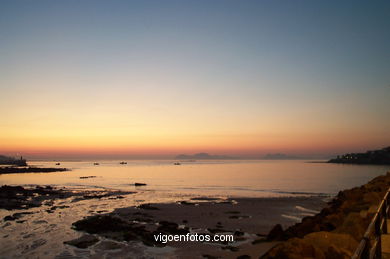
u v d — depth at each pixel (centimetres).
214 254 2112
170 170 19275
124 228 2769
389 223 817
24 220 3319
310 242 827
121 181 10162
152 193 6444
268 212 3816
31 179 11225
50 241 2472
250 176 12650
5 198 5234
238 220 3306
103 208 4203
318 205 4388
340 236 832
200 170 19038
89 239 2483
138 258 2073
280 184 8806
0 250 2266
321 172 15625
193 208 4150
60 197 5531
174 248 2262
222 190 7169
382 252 624
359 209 1521
